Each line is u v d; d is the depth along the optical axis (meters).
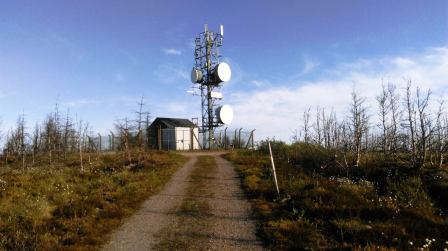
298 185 17.33
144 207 14.97
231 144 49.25
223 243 10.73
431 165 22.06
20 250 9.61
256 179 20.02
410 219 12.59
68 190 17.09
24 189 17.45
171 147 46.75
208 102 50.03
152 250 10.23
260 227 12.02
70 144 43.88
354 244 9.92
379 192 18.16
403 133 31.62
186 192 17.73
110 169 26.05
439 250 9.90
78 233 11.30
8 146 42.94
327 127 32.91
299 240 10.46
